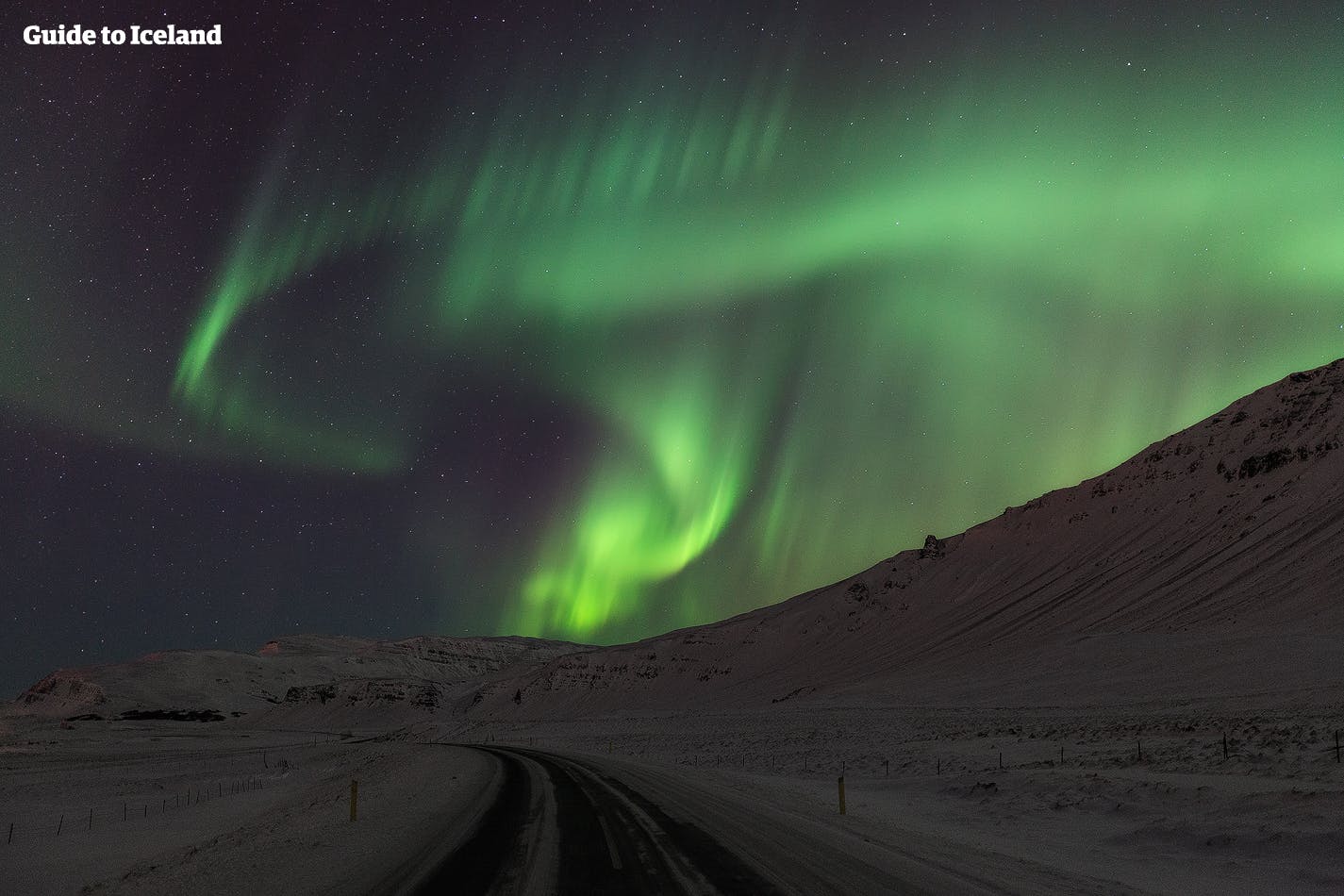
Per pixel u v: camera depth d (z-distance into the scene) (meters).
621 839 14.17
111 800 48.31
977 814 19.53
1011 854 13.73
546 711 185.00
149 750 121.44
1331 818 13.64
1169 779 19.77
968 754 35.88
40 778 67.75
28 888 20.20
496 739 99.38
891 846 13.66
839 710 86.56
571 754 50.47
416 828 16.61
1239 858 12.95
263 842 16.66
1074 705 64.88
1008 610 143.38
